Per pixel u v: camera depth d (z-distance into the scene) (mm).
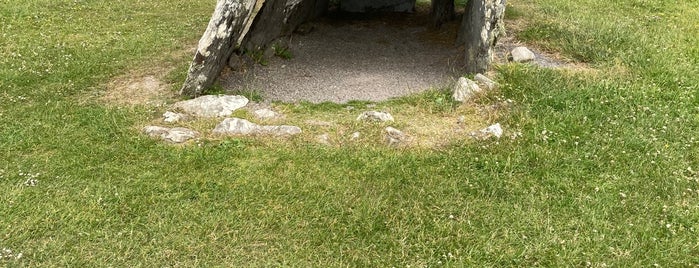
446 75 7359
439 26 9367
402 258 3996
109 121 5738
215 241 4125
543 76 6652
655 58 7430
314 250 4074
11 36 8117
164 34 8547
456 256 4008
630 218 4414
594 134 5586
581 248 4074
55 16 9141
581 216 4426
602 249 4078
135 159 5113
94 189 4672
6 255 3912
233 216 4379
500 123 5805
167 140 5426
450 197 4629
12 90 6387
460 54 7977
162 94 6508
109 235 4164
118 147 5266
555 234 4203
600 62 7359
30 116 5816
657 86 6703
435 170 4992
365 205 4508
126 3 10148
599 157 5203
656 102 6301
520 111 5910
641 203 4590
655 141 5500
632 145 5430
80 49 7723
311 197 4629
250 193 4656
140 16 9477
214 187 4738
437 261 3957
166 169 4941
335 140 5477
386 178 4867
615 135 5590
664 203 4598
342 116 6074
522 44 8070
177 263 3926
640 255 4031
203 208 4473
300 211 4453
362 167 5020
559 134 5555
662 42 8289
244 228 4266
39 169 4922
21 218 4285
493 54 6988
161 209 4453
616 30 8328
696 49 8195
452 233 4234
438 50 8406
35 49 7648
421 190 4691
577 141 5477
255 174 4906
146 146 5297
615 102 6191
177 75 6949
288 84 7039
